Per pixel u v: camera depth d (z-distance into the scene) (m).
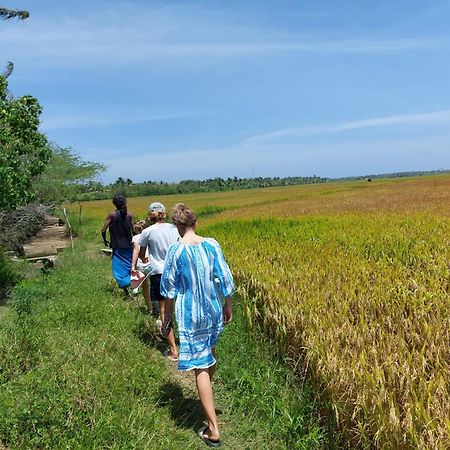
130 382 4.92
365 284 6.50
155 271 6.38
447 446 2.84
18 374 4.84
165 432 4.12
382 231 12.38
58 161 24.23
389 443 3.14
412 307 5.33
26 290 8.46
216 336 4.18
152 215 6.60
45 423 3.87
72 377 4.68
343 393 3.74
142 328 6.88
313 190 81.50
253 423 4.36
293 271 7.37
